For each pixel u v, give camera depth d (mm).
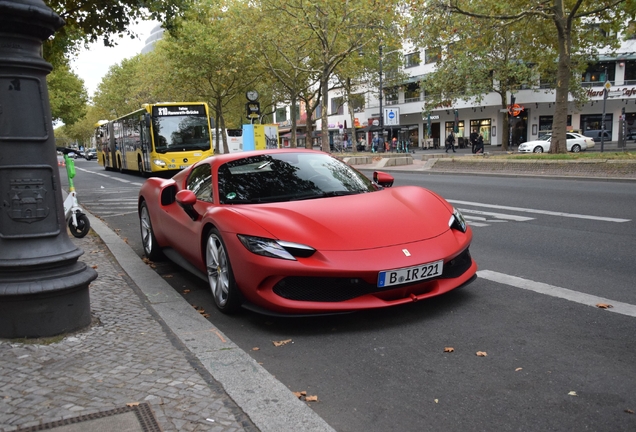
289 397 2570
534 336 3332
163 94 51562
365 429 2367
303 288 3578
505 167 17281
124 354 3104
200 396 2566
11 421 2363
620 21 19000
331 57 31703
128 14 14359
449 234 3949
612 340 3203
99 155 38312
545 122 48062
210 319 4039
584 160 14945
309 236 3656
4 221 3250
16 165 3213
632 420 2316
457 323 3629
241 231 3773
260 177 4707
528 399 2547
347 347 3326
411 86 54312
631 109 45625
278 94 46312
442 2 17672
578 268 5004
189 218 4906
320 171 4910
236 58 34719
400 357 3129
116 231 8547
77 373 2852
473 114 50500
